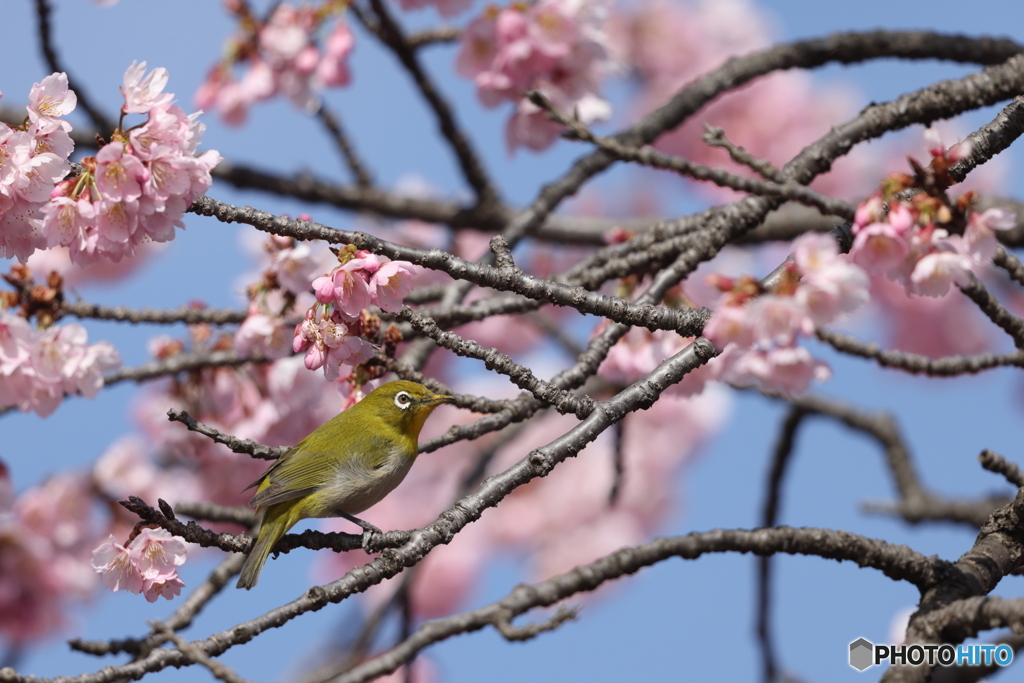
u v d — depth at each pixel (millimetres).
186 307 10375
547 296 7312
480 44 12766
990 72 9742
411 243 17969
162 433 14281
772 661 13500
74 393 8828
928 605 7250
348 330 7895
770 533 8258
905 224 6332
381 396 9852
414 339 10945
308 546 7633
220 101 14312
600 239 16047
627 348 10586
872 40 12250
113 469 14820
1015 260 7633
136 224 6965
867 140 9781
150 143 7035
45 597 14766
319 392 12188
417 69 14453
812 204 8445
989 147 7660
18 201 7113
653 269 9727
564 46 12406
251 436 12125
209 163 7055
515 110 12773
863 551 7875
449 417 21438
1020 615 6555
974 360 9906
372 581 6750
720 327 6430
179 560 7000
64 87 7180
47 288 9312
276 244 10031
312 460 9258
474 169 15555
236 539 7422
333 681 8383
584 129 8867
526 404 8680
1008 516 7859
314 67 14055
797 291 6324
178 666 6617
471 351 7207
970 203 6531
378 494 9609
